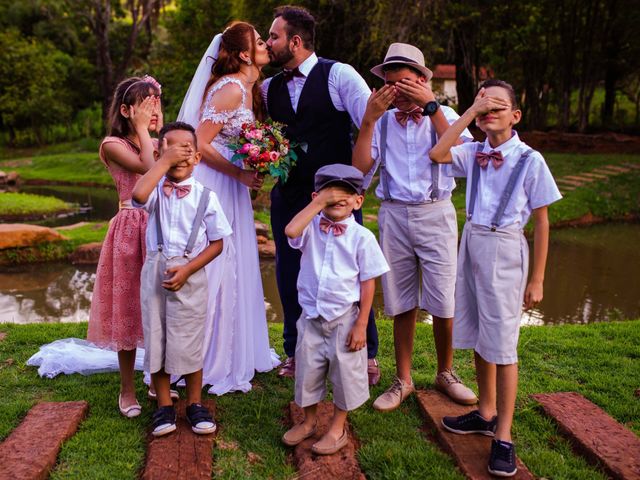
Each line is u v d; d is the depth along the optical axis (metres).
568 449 3.06
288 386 3.83
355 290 2.90
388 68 3.22
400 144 3.43
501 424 2.79
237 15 16.33
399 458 2.90
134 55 40.53
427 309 3.51
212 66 3.64
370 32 15.32
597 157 18.98
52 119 39.34
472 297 2.99
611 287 9.33
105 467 2.84
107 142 3.31
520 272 2.83
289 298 3.94
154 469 2.76
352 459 2.91
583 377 3.97
